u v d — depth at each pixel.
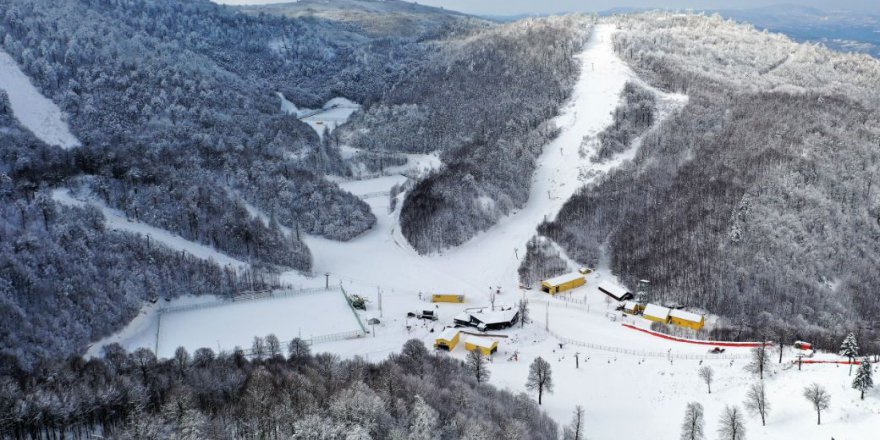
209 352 130.25
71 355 131.38
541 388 133.12
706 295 185.50
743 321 174.75
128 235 186.88
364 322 173.88
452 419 103.56
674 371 142.88
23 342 132.38
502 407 118.75
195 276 185.25
